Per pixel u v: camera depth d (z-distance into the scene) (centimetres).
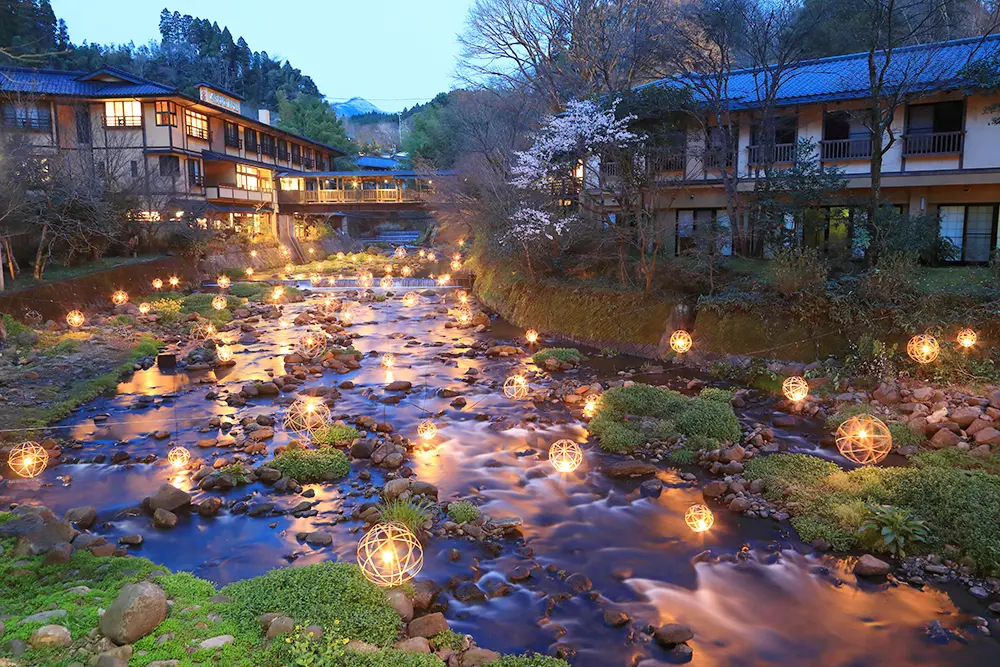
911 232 1852
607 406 1423
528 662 625
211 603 680
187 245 3672
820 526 909
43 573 745
